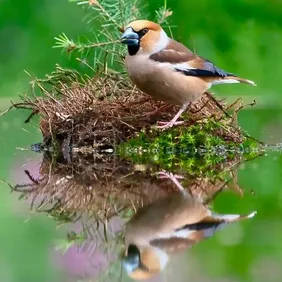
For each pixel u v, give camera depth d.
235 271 6.34
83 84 6.85
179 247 6.38
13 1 7.37
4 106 7.24
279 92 7.41
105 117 6.80
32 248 6.39
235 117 6.84
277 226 6.44
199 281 6.31
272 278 6.32
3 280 6.32
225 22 7.41
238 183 6.62
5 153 6.84
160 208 6.50
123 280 6.31
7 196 6.57
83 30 7.28
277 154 6.82
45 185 6.62
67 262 6.36
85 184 6.62
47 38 7.34
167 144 6.79
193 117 6.81
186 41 7.38
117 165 6.73
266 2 7.47
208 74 6.75
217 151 6.80
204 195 6.56
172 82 6.73
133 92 6.82
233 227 6.44
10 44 7.37
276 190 6.59
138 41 6.72
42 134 6.87
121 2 6.88
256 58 7.42
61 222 6.46
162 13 6.93
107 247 6.39
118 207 6.51
